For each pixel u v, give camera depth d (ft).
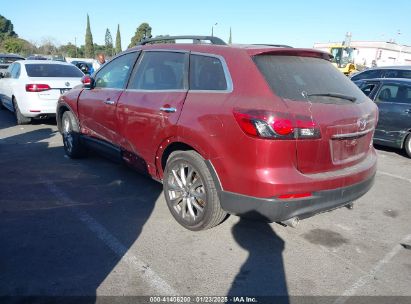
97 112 16.67
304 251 11.41
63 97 19.89
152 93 13.47
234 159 10.23
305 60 11.70
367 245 11.98
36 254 10.71
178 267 10.33
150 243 11.53
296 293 9.43
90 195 15.16
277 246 11.63
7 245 11.14
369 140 12.37
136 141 14.19
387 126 24.79
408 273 10.46
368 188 12.01
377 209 15.07
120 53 16.35
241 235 12.20
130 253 10.94
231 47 11.62
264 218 10.02
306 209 10.13
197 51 12.38
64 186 16.08
